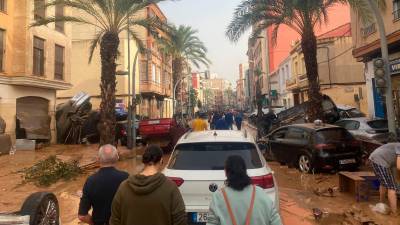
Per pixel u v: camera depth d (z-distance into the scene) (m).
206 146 5.75
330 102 19.19
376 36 18.00
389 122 10.62
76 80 41.03
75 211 7.87
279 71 50.84
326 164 10.80
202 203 5.24
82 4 17.38
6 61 21.53
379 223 6.38
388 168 6.89
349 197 8.34
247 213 2.77
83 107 26.50
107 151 3.92
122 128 23.94
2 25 21.16
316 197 8.45
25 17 22.02
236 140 5.80
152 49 44.28
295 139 12.16
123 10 17.02
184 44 46.03
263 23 18.81
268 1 17.28
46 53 24.42
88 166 14.33
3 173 12.81
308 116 16.25
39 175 11.51
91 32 40.69
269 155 14.11
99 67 40.78
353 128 14.89
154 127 19.70
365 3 15.71
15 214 5.03
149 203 3.08
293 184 9.95
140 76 43.38
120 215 3.16
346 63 29.94
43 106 25.52
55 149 21.56
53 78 25.23
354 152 11.09
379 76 10.68
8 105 21.84
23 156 17.77
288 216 7.07
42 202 5.36
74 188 10.41
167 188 3.15
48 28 24.72
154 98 51.47
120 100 39.12
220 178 5.25
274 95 52.38
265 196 2.87
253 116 37.59
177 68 45.66
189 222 5.23
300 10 15.68
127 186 3.17
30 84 22.55
